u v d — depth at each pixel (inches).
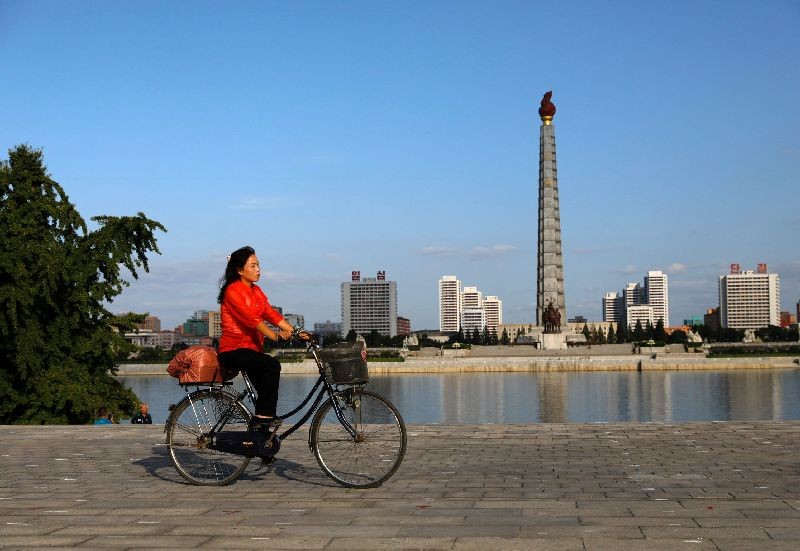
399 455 462.3
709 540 325.1
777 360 6948.8
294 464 560.4
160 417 2728.8
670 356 7194.9
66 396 1412.4
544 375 6254.9
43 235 1450.5
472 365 6953.7
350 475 467.5
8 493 464.1
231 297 473.4
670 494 438.6
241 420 481.1
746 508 393.1
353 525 365.7
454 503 417.4
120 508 411.8
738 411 3294.8
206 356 485.1
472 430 732.7
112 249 1497.3
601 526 355.3
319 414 470.3
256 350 477.7
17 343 1392.7
